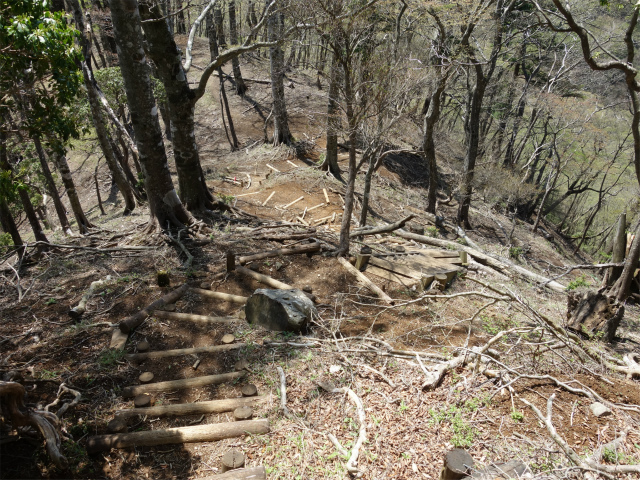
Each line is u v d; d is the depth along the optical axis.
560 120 21.05
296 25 9.02
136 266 7.26
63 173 11.91
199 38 32.34
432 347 5.22
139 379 4.71
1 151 7.67
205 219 9.64
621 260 6.84
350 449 3.75
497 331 5.70
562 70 21.59
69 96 5.66
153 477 3.66
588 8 18.41
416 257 7.93
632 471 3.32
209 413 4.30
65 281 6.91
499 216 21.27
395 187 18.95
